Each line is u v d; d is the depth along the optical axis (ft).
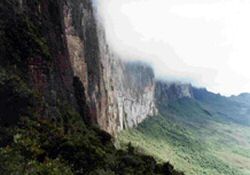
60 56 285.02
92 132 270.87
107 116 519.19
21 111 193.06
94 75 459.73
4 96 188.24
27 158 166.20
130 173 218.18
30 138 182.39
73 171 181.98
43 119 209.15
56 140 194.70
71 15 399.03
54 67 265.75
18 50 217.56
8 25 220.84
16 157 155.63
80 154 192.54
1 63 204.54
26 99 196.03
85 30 447.42
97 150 209.05
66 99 275.18
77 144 196.44
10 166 147.02
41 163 167.84
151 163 272.10
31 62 222.48
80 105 306.76
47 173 159.43
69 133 221.25
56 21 294.05
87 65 437.99
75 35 404.98
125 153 261.85
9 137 173.68
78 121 262.67
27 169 152.35
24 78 213.66
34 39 231.50
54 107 236.43
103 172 188.85
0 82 188.55
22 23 229.04
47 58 238.68
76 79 313.73
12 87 191.11
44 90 233.14
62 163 181.06
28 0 257.55
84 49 429.79
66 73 292.20
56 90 256.52
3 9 224.74
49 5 288.71
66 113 253.85
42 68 232.94
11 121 187.21
